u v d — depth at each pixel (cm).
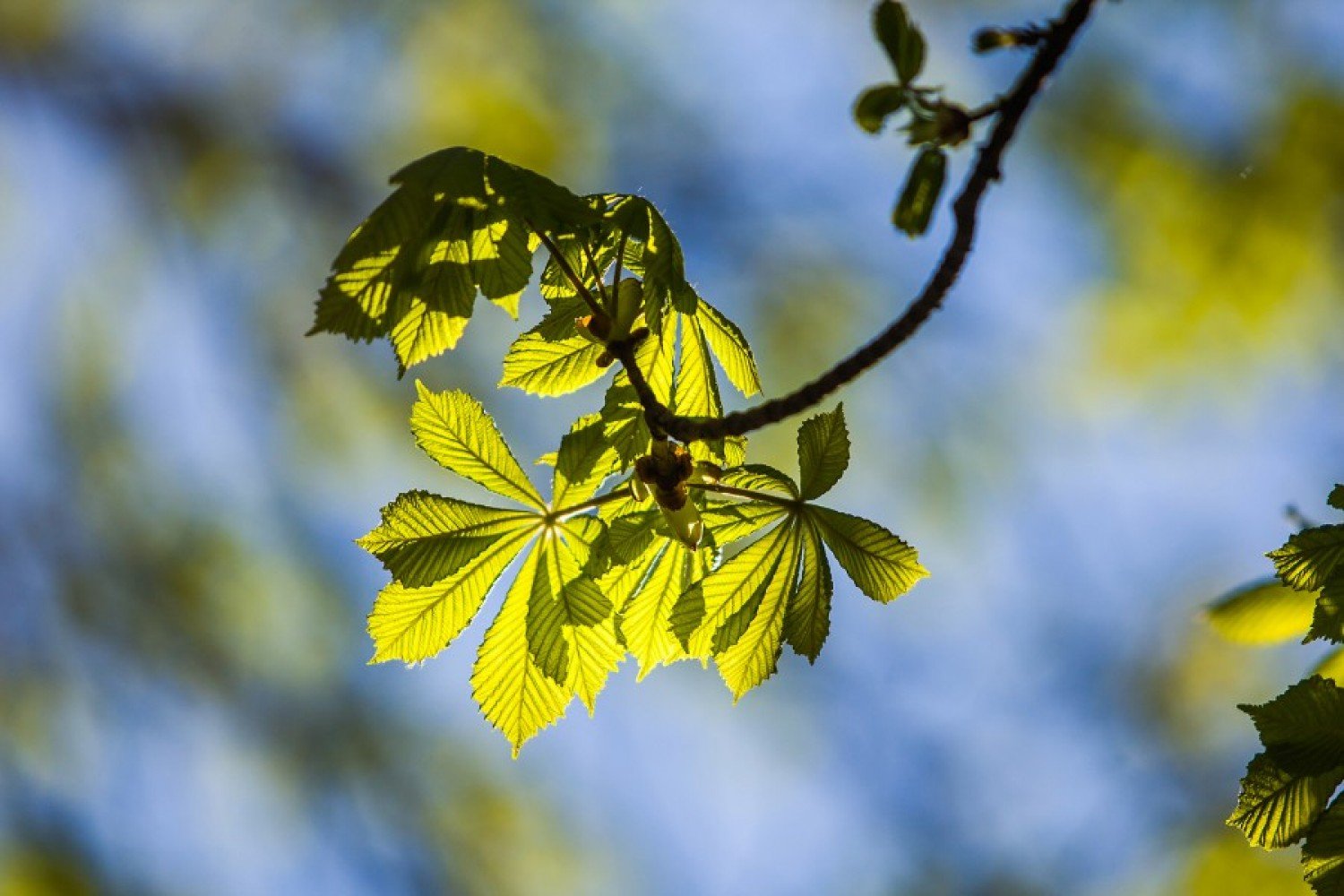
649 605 211
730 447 212
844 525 210
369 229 206
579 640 210
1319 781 202
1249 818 202
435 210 207
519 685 210
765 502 210
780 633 210
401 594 210
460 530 210
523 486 210
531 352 212
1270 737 202
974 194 203
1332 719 202
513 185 206
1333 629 203
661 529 209
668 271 211
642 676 212
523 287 208
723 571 209
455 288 208
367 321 206
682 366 213
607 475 210
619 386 210
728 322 214
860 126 205
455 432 210
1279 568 204
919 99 205
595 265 211
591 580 210
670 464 207
